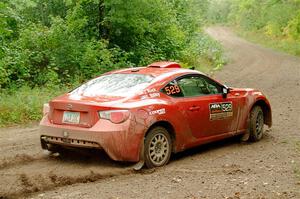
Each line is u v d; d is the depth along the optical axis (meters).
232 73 26.72
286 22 56.12
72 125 7.35
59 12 20.64
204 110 8.34
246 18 78.56
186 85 8.25
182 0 33.09
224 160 8.16
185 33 31.80
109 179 6.96
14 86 14.60
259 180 6.82
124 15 19.06
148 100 7.51
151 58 21.03
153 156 7.50
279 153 8.63
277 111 13.55
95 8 19.48
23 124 11.38
